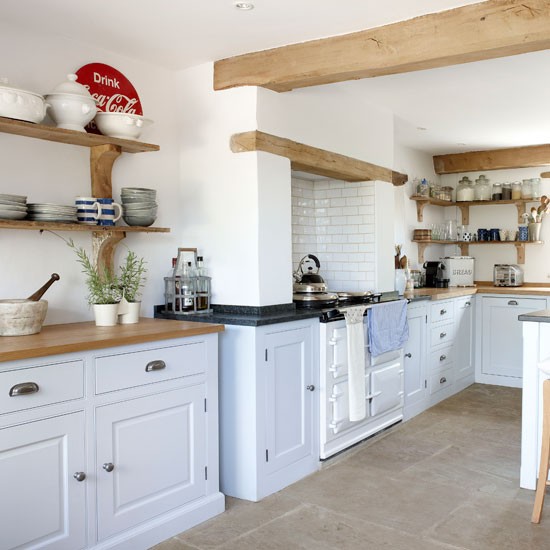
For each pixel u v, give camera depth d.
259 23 2.83
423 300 4.83
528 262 6.34
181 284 3.37
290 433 3.34
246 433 3.13
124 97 3.27
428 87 3.95
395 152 5.84
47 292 2.91
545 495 3.16
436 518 2.89
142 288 3.39
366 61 2.92
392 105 4.42
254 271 3.29
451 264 6.18
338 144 4.00
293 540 2.67
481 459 3.72
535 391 3.20
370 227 4.46
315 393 3.53
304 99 3.66
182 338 2.77
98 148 3.01
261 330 3.11
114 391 2.47
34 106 2.53
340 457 3.76
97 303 2.88
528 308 5.65
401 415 4.51
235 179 3.35
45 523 2.23
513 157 6.11
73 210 2.80
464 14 2.65
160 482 2.68
